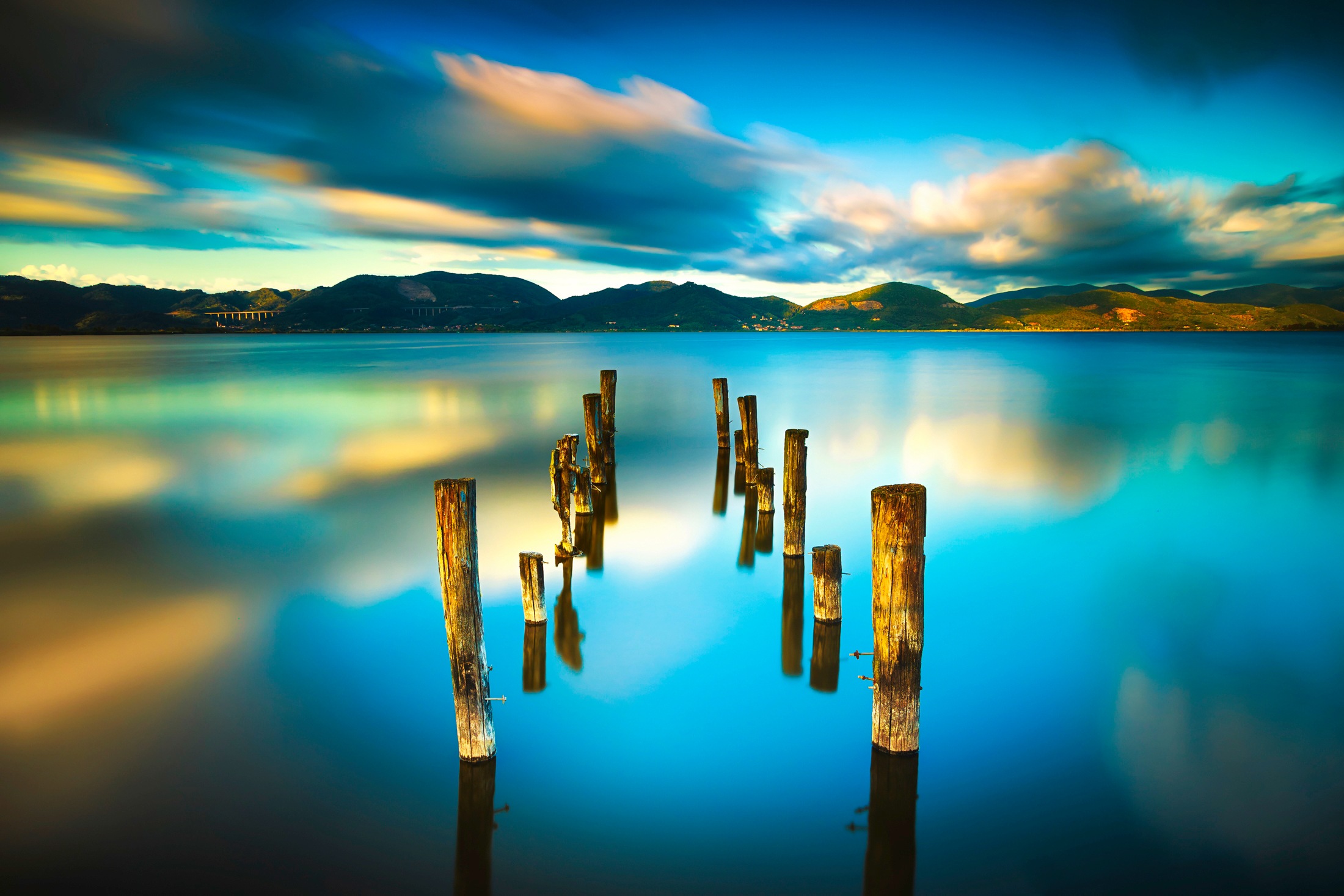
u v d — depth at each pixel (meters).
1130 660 8.77
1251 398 38.88
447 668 8.64
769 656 8.97
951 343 163.75
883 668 6.64
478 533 14.24
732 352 104.56
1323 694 7.91
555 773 6.64
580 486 15.23
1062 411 33.12
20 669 8.57
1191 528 14.18
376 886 5.33
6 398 39.50
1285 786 6.41
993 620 9.91
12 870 5.41
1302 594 10.77
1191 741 7.03
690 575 11.84
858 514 15.63
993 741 7.07
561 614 10.29
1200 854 5.59
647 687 8.22
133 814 6.04
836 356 91.62
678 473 20.11
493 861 5.56
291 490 18.02
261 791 6.36
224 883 5.33
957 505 15.98
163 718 7.54
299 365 70.06
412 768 6.72
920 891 5.29
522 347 130.88
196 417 31.70
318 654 8.98
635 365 71.94
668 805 6.22
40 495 17.42
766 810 6.14
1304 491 17.17
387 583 11.55
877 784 6.45
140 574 11.92
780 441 25.00
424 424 29.73
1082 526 14.29
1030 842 5.75
